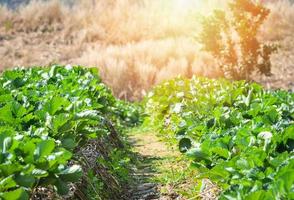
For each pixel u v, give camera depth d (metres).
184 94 12.48
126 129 13.48
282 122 6.51
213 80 13.05
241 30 18.84
